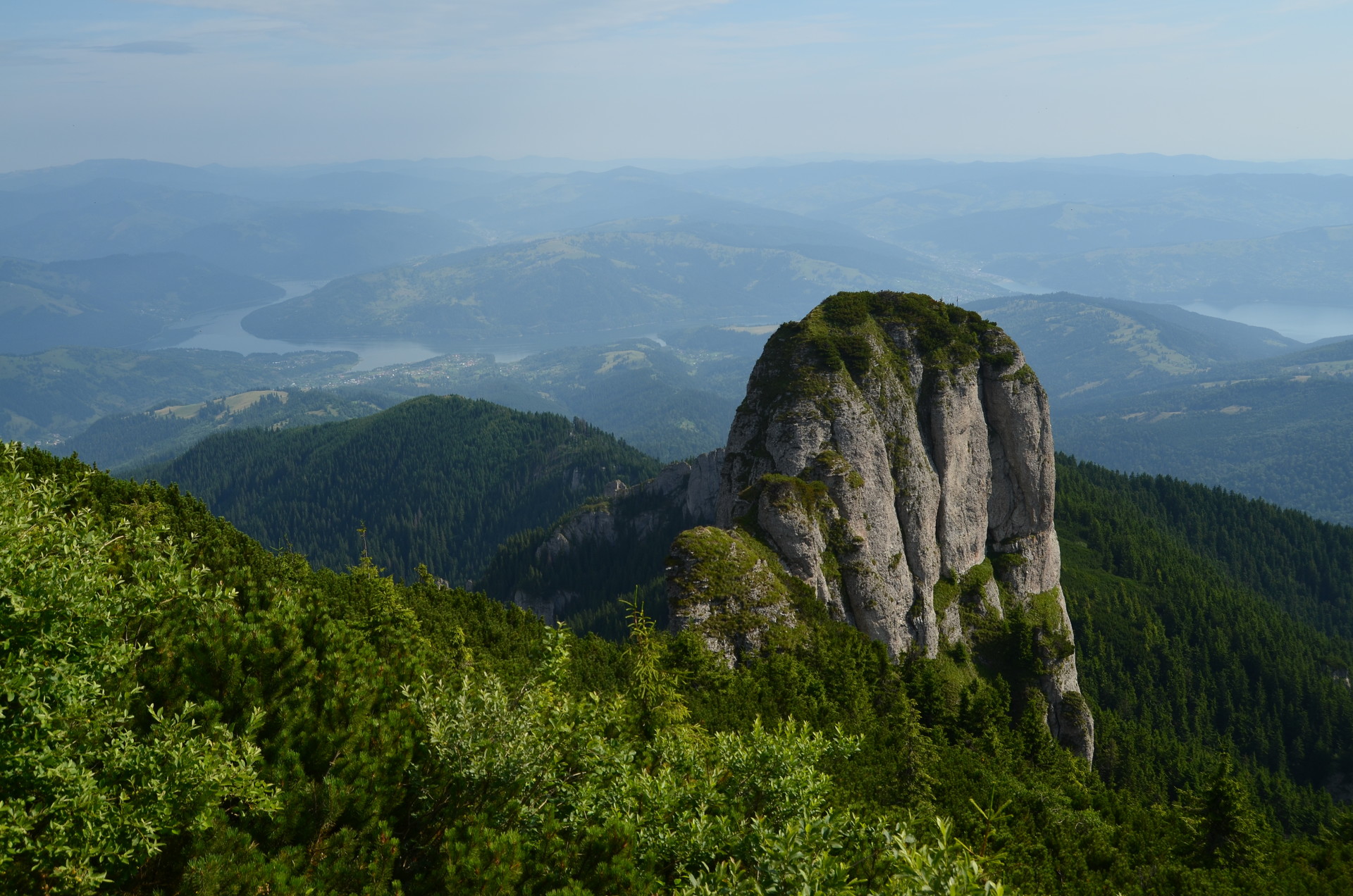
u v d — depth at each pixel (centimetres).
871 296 12900
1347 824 8031
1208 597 19350
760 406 11244
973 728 9462
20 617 2247
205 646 2786
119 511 5356
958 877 2169
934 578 11506
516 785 2769
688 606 8288
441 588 9781
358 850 2494
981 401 12762
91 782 2092
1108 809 8044
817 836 2734
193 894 2127
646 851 2712
